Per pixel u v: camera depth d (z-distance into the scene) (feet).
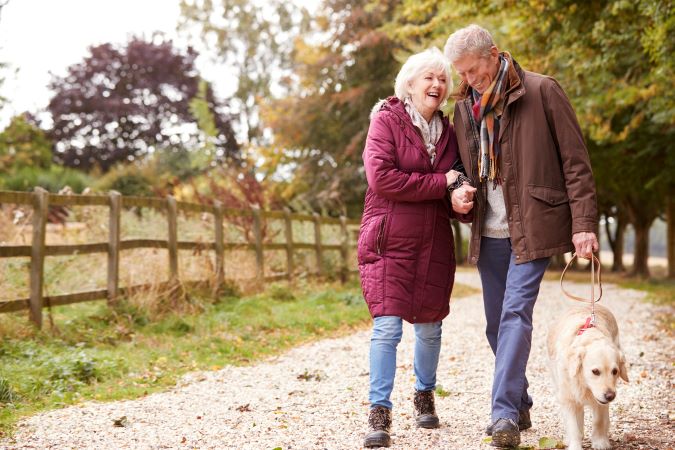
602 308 13.24
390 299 13.07
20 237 28.22
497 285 13.41
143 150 124.57
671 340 27.61
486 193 13.10
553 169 12.52
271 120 94.84
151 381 19.35
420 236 13.19
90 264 29.76
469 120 13.15
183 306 29.73
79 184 73.31
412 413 15.33
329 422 14.62
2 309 22.50
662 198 80.64
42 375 18.66
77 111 124.77
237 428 14.29
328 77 91.45
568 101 12.60
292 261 43.75
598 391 10.90
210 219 36.22
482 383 18.78
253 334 27.30
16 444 13.12
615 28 32.55
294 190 91.20
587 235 12.11
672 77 31.07
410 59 13.47
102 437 13.67
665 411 15.15
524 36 35.86
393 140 13.29
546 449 12.24
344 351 24.62
